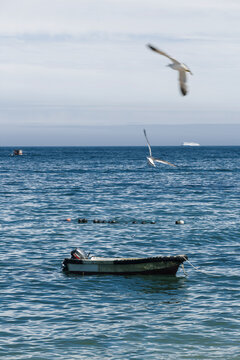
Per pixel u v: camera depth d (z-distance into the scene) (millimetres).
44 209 60250
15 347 19766
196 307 24500
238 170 145125
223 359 18781
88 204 65188
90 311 23891
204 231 45156
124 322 22516
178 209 60094
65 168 157125
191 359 18812
